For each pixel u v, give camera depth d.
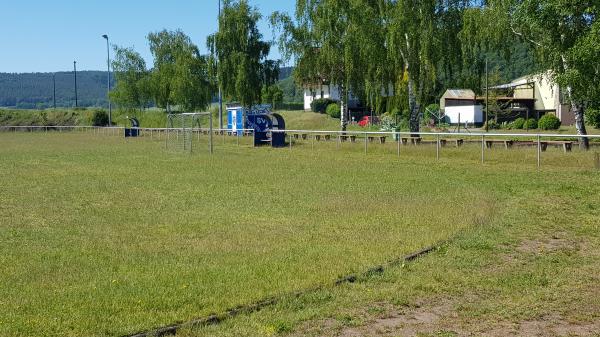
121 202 16.59
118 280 8.50
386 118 55.84
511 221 13.00
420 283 8.39
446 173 23.03
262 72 61.75
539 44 29.12
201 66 72.69
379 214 14.06
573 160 24.89
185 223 13.24
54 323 6.72
